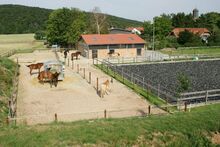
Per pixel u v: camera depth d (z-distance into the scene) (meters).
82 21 82.25
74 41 79.19
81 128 17.73
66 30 82.38
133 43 61.22
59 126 18.31
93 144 16.06
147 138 17.44
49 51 72.31
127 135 17.14
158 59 56.81
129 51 61.62
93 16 92.69
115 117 22.53
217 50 74.31
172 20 119.56
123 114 23.77
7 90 28.91
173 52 70.69
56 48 74.25
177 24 118.62
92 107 25.69
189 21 118.69
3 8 188.00
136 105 26.42
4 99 25.06
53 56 61.75
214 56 59.94
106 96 29.41
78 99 28.23
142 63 52.28
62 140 16.00
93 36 61.72
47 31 85.75
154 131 18.17
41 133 16.75
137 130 17.91
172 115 21.62
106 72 42.31
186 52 70.38
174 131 18.56
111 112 24.27
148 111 24.09
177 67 48.19
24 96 28.98
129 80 36.91
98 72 42.41
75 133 16.81
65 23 82.38
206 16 124.56
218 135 19.19
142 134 17.67
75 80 36.44
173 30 101.56
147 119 20.31
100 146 16.05
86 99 28.27
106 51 59.69
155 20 96.69
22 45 96.06
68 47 84.06
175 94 28.53
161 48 81.06
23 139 15.95
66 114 23.08
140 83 35.44
